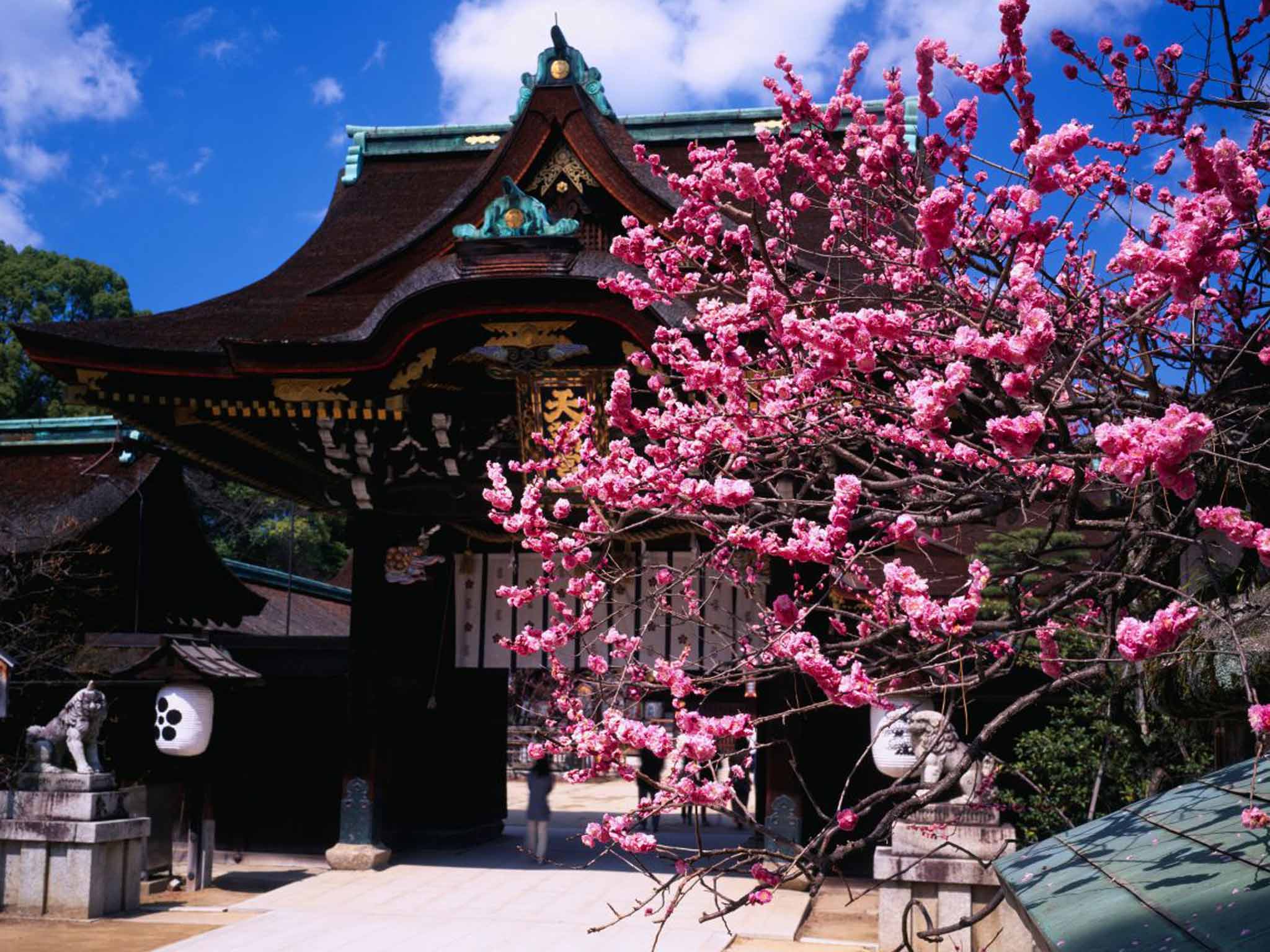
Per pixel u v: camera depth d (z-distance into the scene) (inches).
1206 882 119.3
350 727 549.3
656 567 240.2
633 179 504.4
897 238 258.4
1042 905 137.2
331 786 593.9
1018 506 186.4
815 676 161.5
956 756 341.4
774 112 675.4
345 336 486.9
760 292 194.5
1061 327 188.5
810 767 513.0
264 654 603.8
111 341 520.1
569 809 863.7
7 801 440.5
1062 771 331.3
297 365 494.6
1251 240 169.2
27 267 1386.6
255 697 604.1
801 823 495.2
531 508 237.9
